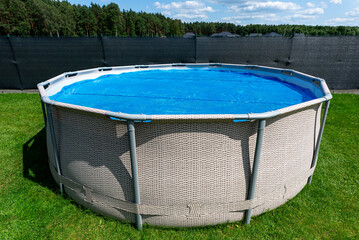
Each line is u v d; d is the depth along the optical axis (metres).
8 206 2.98
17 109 6.93
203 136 2.26
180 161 2.34
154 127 2.23
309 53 8.78
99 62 9.02
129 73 6.42
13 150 4.54
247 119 2.17
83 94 4.45
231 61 9.20
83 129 2.58
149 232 2.58
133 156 2.30
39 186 3.42
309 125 2.90
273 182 2.74
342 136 5.25
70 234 2.57
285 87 4.91
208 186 2.45
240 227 2.65
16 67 8.81
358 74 8.87
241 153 2.41
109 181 2.62
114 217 2.77
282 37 8.70
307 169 3.21
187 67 7.04
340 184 3.55
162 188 2.45
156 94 4.44
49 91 4.02
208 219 2.60
